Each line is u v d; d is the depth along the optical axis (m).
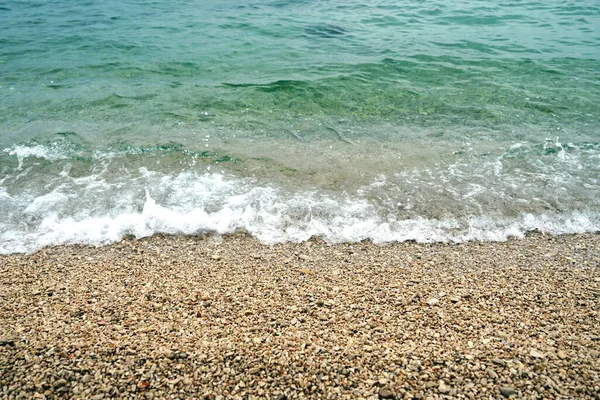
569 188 7.93
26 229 6.88
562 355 4.49
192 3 22.53
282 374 4.27
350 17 19.77
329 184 8.09
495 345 4.63
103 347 4.54
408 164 8.68
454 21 18.98
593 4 21.16
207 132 9.81
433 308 5.24
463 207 7.48
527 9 20.59
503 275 5.93
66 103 11.05
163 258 6.31
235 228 7.02
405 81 12.55
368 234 6.91
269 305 5.29
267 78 12.67
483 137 9.62
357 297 5.46
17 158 8.68
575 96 11.48
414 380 4.19
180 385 4.14
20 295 5.44
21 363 4.31
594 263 6.19
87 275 5.89
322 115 10.71
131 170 8.41
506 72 13.13
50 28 17.66
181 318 5.04
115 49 15.15
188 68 13.51
